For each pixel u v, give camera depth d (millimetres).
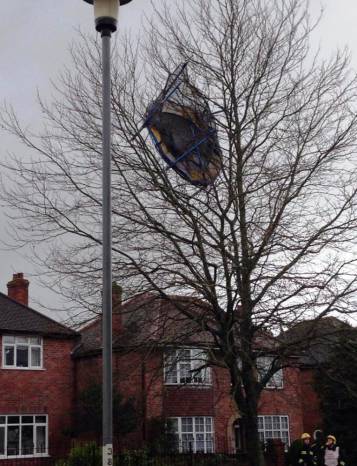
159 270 12172
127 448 22172
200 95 12969
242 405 12008
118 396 22328
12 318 26844
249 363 11328
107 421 7543
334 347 12539
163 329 12195
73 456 18125
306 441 16078
